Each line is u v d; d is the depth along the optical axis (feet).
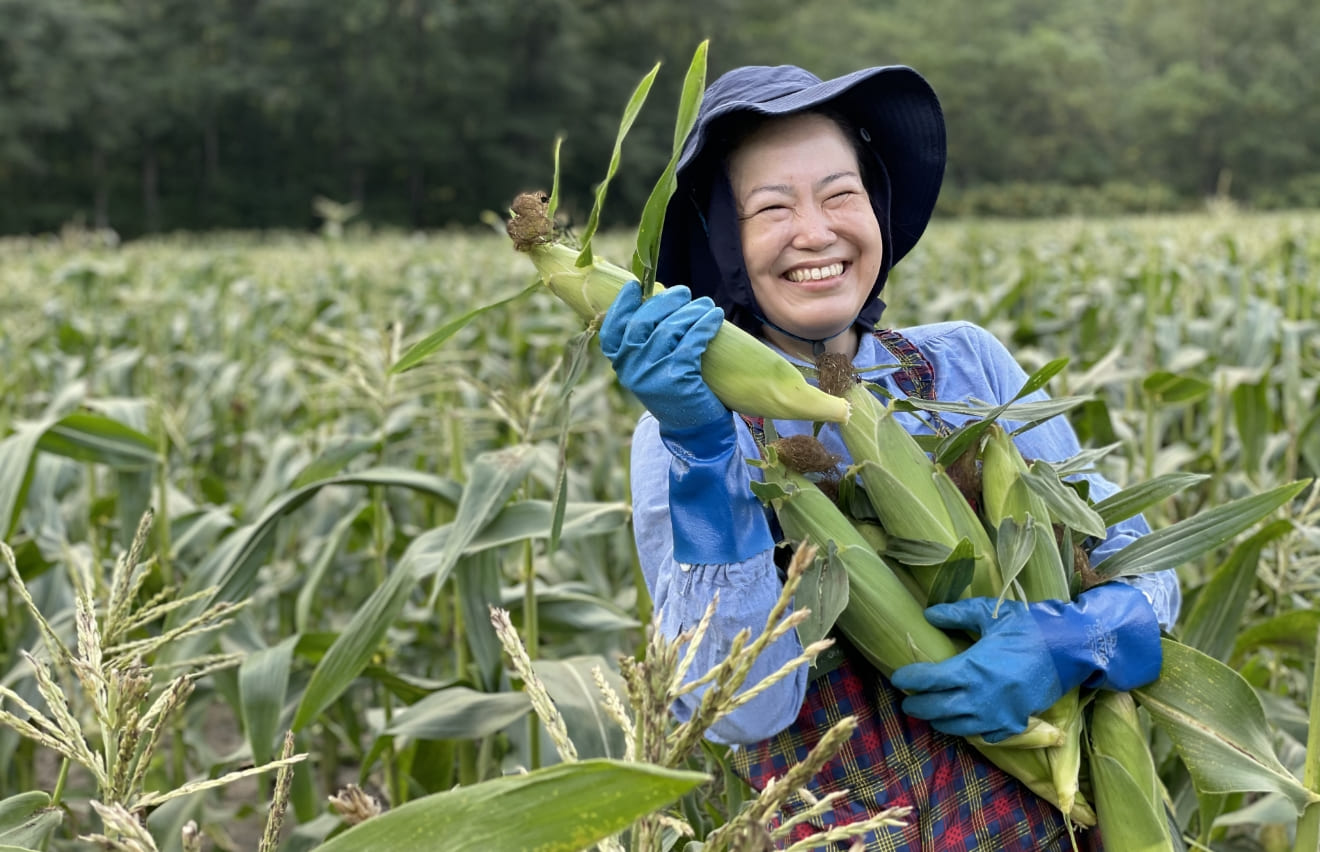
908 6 342.64
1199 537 6.13
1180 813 9.12
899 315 31.19
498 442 17.93
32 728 4.52
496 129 212.43
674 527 5.91
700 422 5.62
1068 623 5.76
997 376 7.03
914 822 6.08
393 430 15.99
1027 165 287.07
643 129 211.61
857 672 6.25
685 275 7.13
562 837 3.84
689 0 218.79
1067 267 36.11
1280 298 30.53
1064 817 6.00
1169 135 281.54
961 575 5.80
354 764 16.02
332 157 219.61
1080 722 5.91
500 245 57.98
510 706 9.19
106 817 3.67
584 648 13.20
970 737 5.86
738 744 6.25
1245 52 301.63
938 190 7.07
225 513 13.20
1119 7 412.98
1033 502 5.95
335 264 45.01
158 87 206.18
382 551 12.54
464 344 26.84
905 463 5.96
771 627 3.91
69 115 204.23
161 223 208.44
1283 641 9.08
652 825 4.28
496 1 207.51
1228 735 5.90
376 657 12.70
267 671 9.80
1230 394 14.94
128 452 11.78
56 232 201.98
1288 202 266.98
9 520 10.52
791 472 5.92
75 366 23.68
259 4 215.10
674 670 4.19
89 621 4.79
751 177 6.47
